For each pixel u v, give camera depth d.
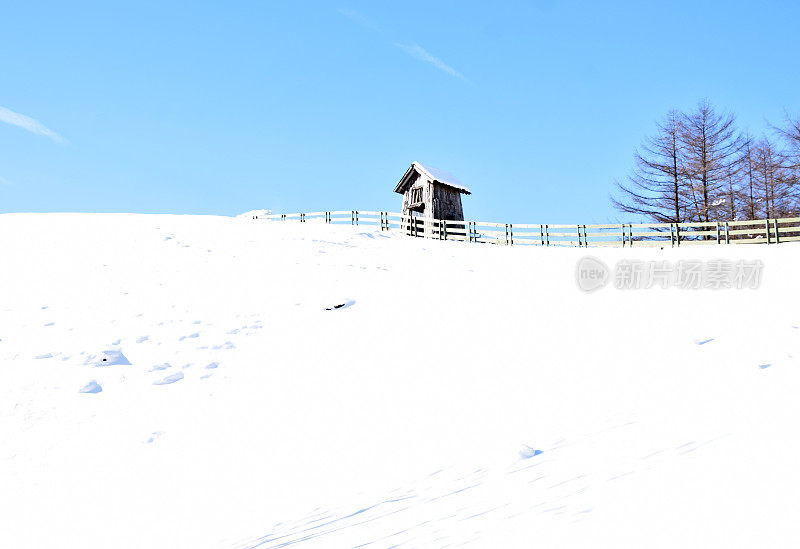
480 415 5.93
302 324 10.73
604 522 2.29
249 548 3.73
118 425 6.80
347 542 3.14
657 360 6.61
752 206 31.05
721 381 5.17
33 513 5.00
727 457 2.82
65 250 14.30
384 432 6.07
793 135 29.05
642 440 3.68
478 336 9.31
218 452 6.14
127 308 10.86
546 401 5.90
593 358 7.27
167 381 8.12
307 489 4.99
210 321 10.62
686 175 30.97
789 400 3.95
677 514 2.20
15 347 8.72
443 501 3.56
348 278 14.30
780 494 2.19
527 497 3.03
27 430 6.54
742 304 9.31
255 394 7.74
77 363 8.38
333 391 7.60
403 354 8.80
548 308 10.82
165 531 4.56
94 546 4.42
